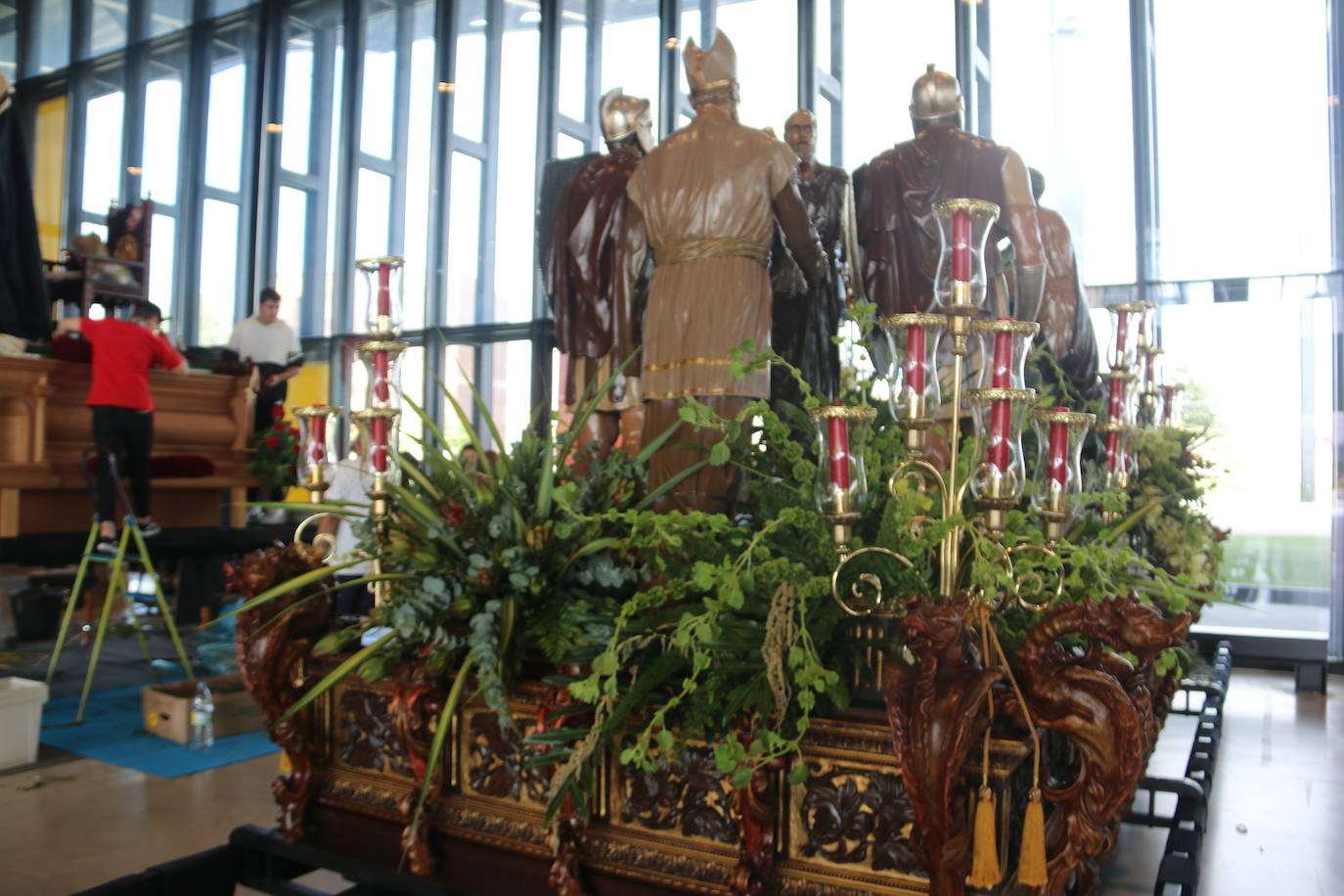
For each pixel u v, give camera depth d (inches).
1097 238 298.7
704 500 105.4
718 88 114.2
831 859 74.5
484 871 88.7
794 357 133.0
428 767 82.1
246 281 481.7
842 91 341.7
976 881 65.2
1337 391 271.7
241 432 322.3
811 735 74.7
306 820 98.3
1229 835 138.4
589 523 90.9
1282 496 273.1
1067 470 75.2
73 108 533.0
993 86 312.5
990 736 69.6
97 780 170.4
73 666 262.5
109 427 252.2
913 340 73.7
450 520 90.2
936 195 141.3
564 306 149.4
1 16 545.6
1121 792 65.2
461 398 410.3
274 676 96.6
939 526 71.7
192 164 498.6
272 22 480.1
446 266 418.6
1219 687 158.6
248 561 97.3
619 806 83.7
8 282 274.8
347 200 446.3
